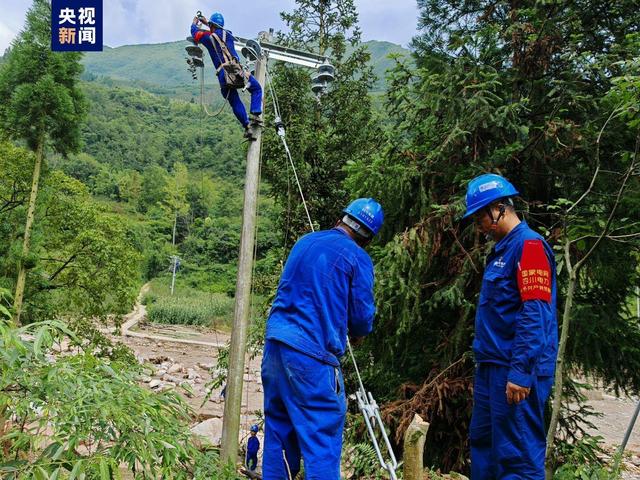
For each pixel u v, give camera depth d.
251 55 5.71
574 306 5.49
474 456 2.71
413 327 6.18
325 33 13.14
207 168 83.69
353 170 6.89
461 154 6.01
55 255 12.88
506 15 6.77
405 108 6.46
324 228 11.73
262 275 8.92
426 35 7.68
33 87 12.07
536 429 2.47
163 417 2.50
